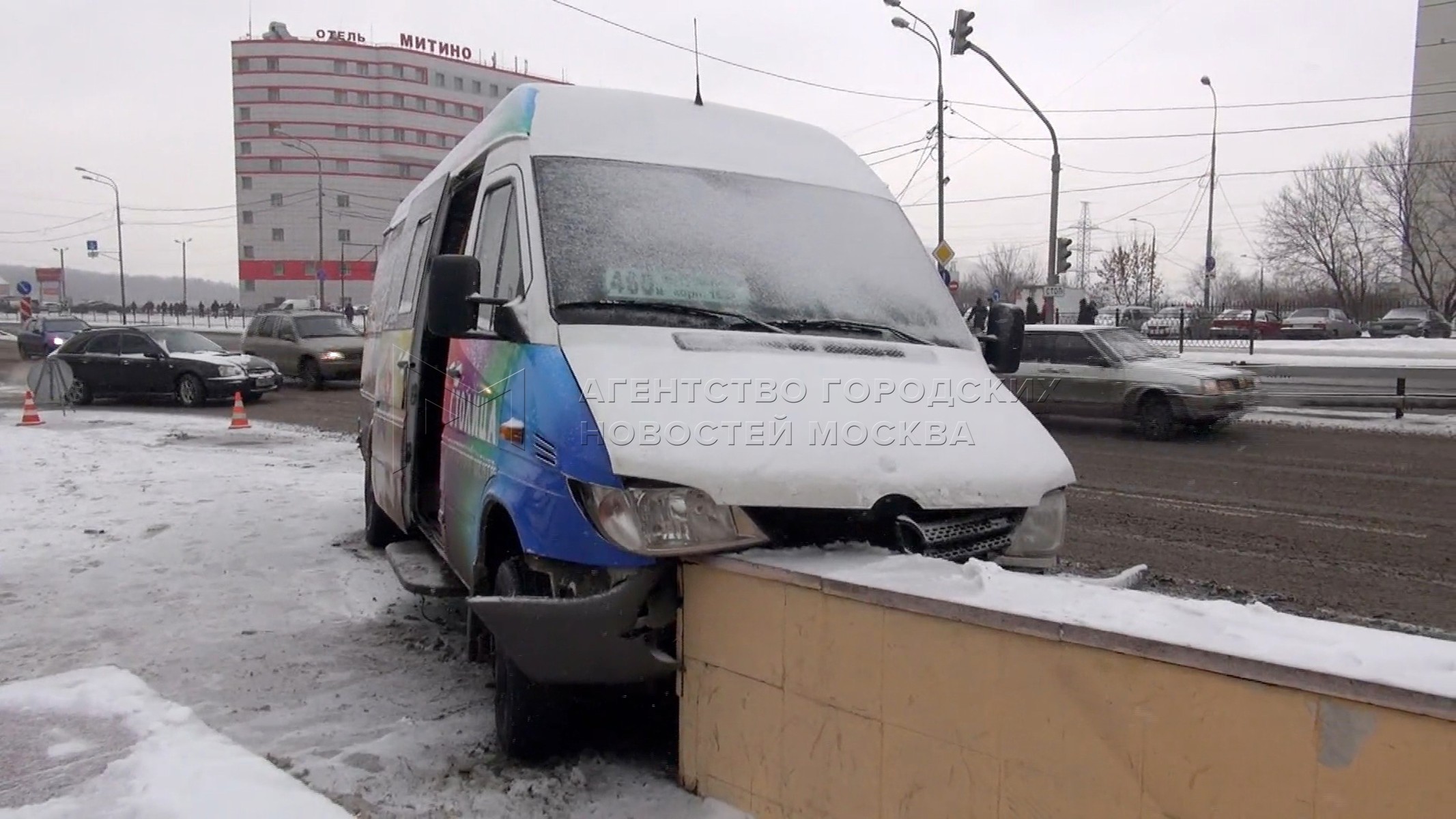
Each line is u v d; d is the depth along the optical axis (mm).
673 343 3877
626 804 3498
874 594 2881
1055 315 27359
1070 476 3951
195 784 3082
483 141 5195
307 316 24625
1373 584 6898
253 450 13508
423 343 5555
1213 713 2254
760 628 3188
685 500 3273
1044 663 2535
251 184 101625
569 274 4070
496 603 3553
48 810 2908
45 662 5234
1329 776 2094
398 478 6023
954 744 2705
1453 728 1948
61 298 81062
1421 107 54938
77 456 12641
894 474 3473
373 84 102875
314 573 7051
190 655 5352
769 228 4621
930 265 4984
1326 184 43469
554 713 3857
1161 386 14945
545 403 3662
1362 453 13539
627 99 4984
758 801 3209
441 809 3545
